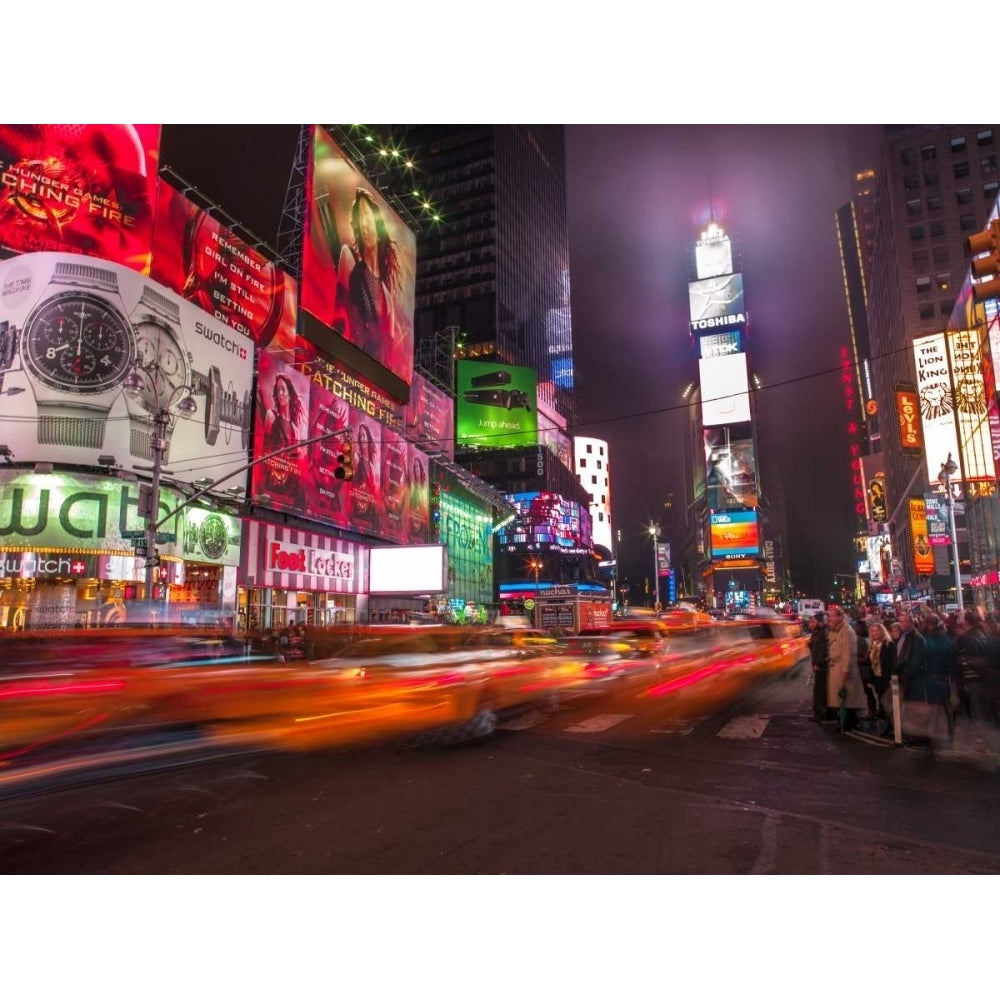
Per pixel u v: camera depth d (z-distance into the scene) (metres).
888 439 96.50
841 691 11.56
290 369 39.06
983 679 10.59
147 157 33.16
